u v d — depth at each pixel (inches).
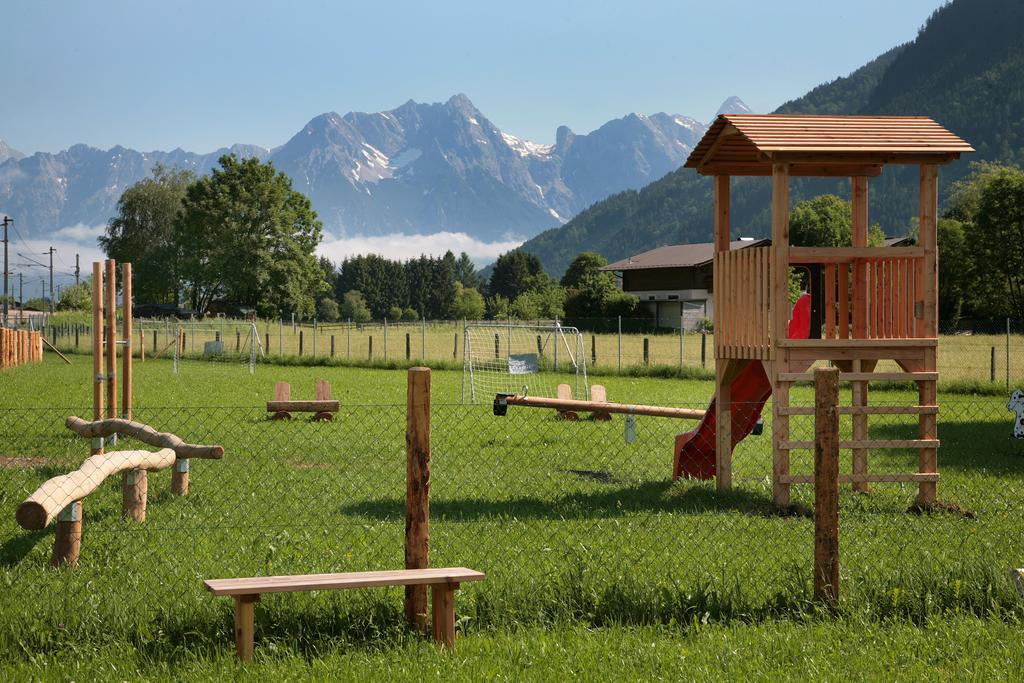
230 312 4320.9
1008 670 240.1
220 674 234.7
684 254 4008.4
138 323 2484.0
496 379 1364.4
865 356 497.7
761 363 537.3
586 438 732.0
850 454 655.1
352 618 267.1
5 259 3031.5
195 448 426.9
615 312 3464.6
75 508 332.2
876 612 285.4
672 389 1187.3
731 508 465.7
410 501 267.9
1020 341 2108.8
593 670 239.3
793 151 481.7
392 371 1599.4
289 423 805.9
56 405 917.8
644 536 384.5
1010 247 2915.8
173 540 369.7
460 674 234.1
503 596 284.8
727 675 238.2
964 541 365.1
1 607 271.4
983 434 749.3
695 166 575.8
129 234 5315.0
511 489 503.8
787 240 491.5
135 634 260.1
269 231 4178.2
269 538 366.3
